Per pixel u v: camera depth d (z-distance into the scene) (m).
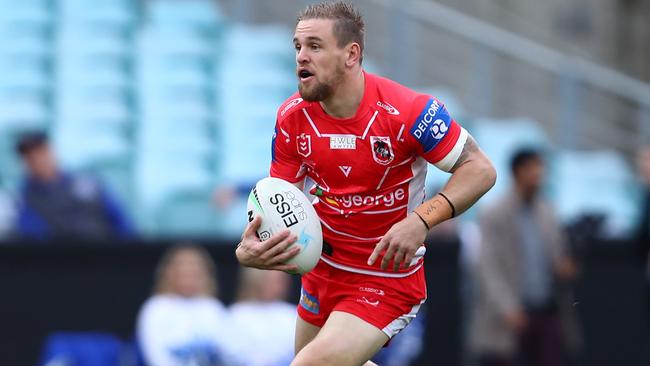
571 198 39.72
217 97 40.56
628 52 53.28
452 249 30.89
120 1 43.16
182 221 35.78
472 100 41.78
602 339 32.03
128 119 39.03
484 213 29.55
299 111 15.77
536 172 29.23
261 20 44.31
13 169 35.66
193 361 27.03
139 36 41.91
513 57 41.72
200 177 37.56
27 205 30.05
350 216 16.03
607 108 42.09
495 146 40.22
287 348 27.61
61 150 37.38
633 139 41.97
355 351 15.95
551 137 42.03
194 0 45.12
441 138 15.49
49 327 28.94
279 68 42.19
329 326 16.16
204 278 27.66
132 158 37.69
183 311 27.25
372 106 15.47
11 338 28.83
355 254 16.31
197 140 38.88
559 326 30.03
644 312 32.03
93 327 29.12
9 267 28.88
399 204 16.02
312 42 15.22
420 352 30.56
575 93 41.88
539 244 29.56
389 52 41.06
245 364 27.27
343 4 15.47
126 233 31.09
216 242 30.12
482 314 29.41
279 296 27.97
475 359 30.31
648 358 31.94
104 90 39.81
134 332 29.27
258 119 40.16
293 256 15.77
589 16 52.16
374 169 15.64
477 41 41.53
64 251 29.14
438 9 42.03
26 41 40.94
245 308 27.55
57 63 40.44
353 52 15.38
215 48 42.06
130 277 29.42
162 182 36.88
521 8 50.84
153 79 40.53
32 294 28.92
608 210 39.62
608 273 32.06
